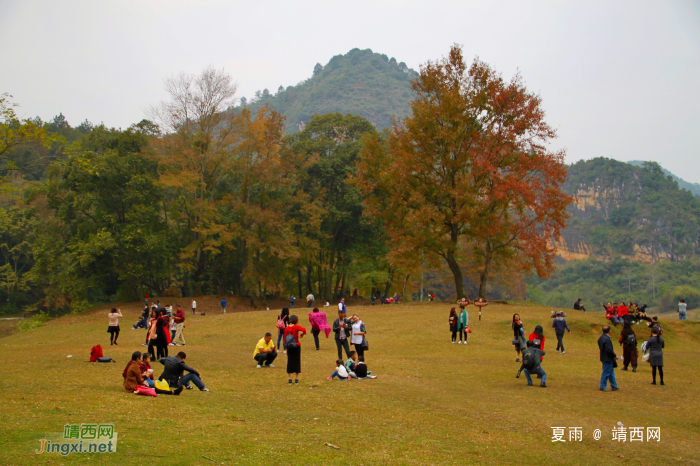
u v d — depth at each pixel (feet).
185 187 157.79
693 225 616.39
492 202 130.62
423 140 129.80
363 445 28.50
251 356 67.31
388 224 142.82
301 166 179.11
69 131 351.05
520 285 296.92
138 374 39.81
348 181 144.15
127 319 134.10
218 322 113.60
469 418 36.55
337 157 185.37
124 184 158.71
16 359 59.77
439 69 133.80
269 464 24.00
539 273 124.36
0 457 22.39
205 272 204.13
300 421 33.17
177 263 179.11
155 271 164.25
